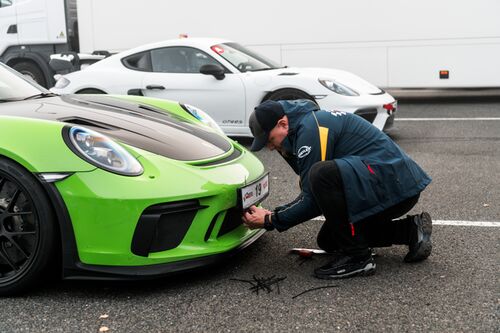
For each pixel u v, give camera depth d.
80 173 2.93
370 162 3.12
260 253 3.67
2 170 2.96
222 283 3.22
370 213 3.13
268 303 2.96
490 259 3.48
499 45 9.79
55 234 2.97
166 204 2.99
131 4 10.66
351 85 7.09
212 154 3.46
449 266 3.38
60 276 3.23
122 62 7.80
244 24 10.46
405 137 7.56
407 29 10.05
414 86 10.18
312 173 3.12
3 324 2.79
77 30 11.05
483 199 4.77
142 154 3.12
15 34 11.08
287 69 7.42
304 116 3.22
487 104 10.12
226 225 3.33
